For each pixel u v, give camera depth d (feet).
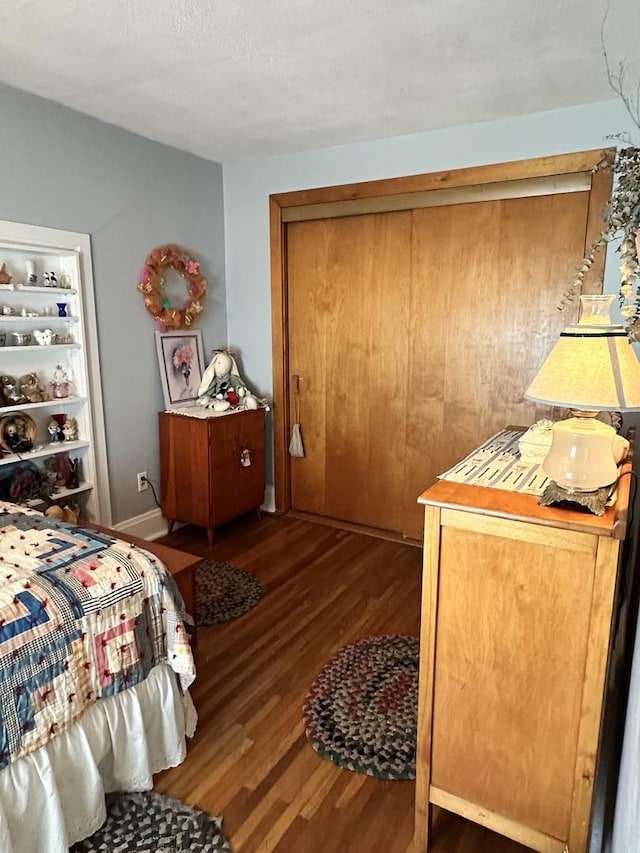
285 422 12.39
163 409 11.35
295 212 11.39
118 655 5.10
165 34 6.47
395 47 6.75
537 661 4.26
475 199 9.59
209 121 9.41
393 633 8.15
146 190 10.48
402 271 10.55
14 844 4.39
